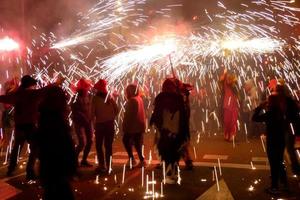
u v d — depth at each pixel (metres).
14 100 7.87
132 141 9.13
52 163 5.66
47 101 5.78
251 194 6.93
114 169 8.98
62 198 5.69
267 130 6.91
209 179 7.93
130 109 8.81
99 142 8.59
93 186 7.64
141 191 7.27
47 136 5.68
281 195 6.82
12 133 11.14
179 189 7.31
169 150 7.68
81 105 9.01
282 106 6.89
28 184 7.75
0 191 7.32
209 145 11.59
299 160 8.95
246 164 9.12
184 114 7.75
